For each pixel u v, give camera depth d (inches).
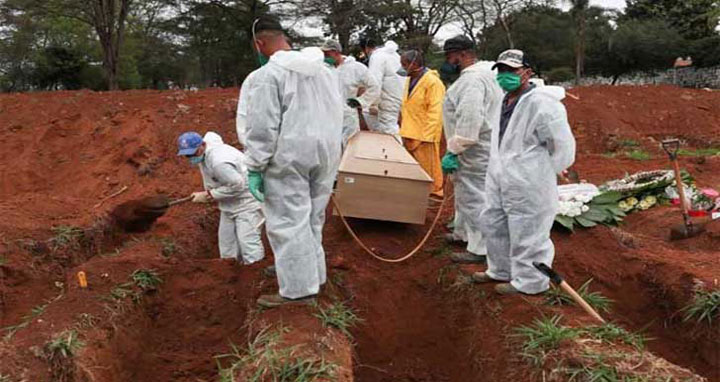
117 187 404.5
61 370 181.9
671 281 227.5
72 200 331.0
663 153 518.3
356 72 323.6
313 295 201.5
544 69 1146.7
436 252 256.4
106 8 860.6
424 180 254.7
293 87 181.5
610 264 242.2
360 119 412.2
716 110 657.0
